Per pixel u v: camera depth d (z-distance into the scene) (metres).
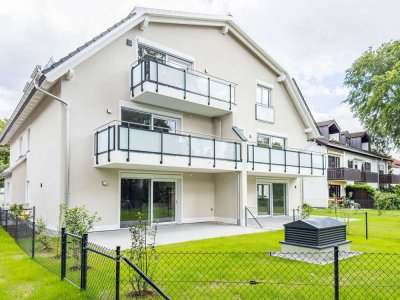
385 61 30.80
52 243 7.52
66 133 11.41
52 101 12.58
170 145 12.12
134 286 5.08
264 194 18.81
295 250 7.44
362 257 7.35
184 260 6.96
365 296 4.94
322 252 6.86
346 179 26.69
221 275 5.90
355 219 16.83
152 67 12.20
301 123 21.14
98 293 4.86
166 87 12.54
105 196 12.16
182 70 13.23
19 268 6.40
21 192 17.70
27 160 16.69
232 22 16.47
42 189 13.45
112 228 12.21
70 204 11.27
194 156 12.88
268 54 18.34
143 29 13.47
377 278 5.79
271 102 19.19
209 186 15.96
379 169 37.72
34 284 5.45
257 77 18.39
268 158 16.25
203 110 14.83
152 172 13.77
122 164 11.21
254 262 6.82
